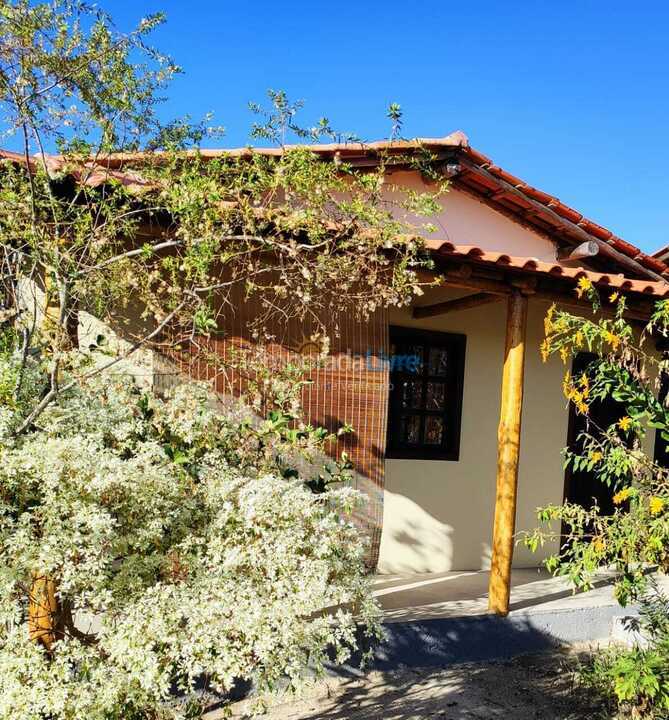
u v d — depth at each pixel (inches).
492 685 195.5
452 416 296.4
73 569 111.3
